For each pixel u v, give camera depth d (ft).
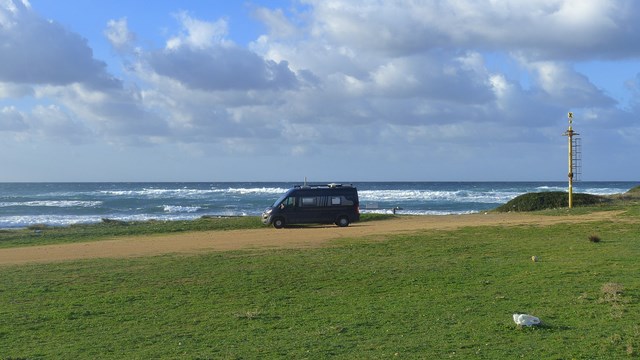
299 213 104.68
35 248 82.43
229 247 75.25
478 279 47.52
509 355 27.61
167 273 55.01
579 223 89.71
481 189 421.59
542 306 37.17
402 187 532.73
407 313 37.09
